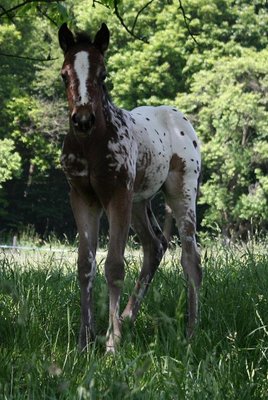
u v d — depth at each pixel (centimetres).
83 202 891
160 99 5362
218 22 5475
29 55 5559
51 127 5259
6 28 5256
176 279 1017
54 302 910
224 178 4875
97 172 869
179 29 5384
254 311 815
